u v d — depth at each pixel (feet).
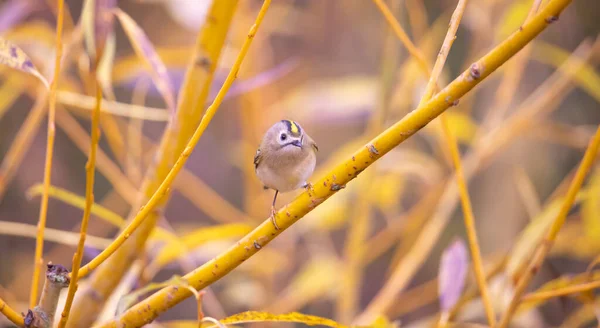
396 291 22.02
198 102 21.42
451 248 21.50
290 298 22.34
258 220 22.49
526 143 22.81
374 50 25.31
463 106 22.52
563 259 22.75
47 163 21.17
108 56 21.38
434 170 22.45
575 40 22.81
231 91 21.72
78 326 21.39
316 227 22.54
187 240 21.65
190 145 20.97
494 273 21.79
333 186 21.03
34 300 21.15
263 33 22.50
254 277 22.45
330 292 22.44
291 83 24.13
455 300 21.44
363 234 22.18
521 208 22.80
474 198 22.91
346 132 26.84
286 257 22.54
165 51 22.15
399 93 22.29
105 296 21.39
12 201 23.09
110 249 20.97
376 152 21.01
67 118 21.97
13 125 23.02
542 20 19.38
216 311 21.99
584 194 21.76
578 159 22.82
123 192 21.89
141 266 21.65
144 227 21.39
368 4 24.86
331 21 25.89
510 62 22.20
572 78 22.09
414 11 22.21
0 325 21.67
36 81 21.99
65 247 22.79
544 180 22.81
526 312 21.90
